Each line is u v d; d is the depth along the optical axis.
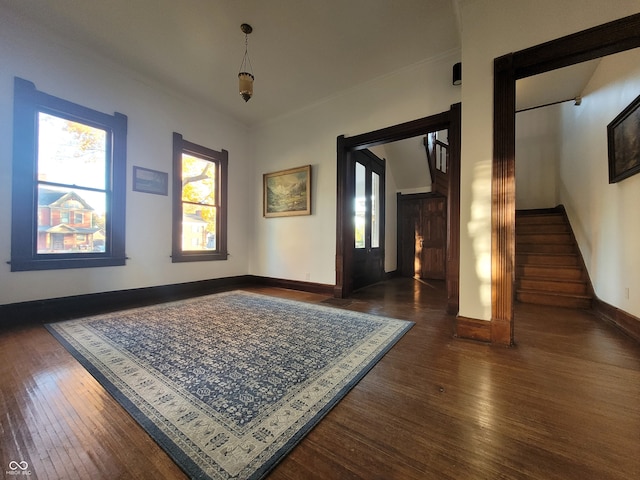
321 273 4.21
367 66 3.37
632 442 1.12
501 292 2.16
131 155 3.54
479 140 2.21
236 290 4.43
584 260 3.55
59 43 2.92
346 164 3.97
